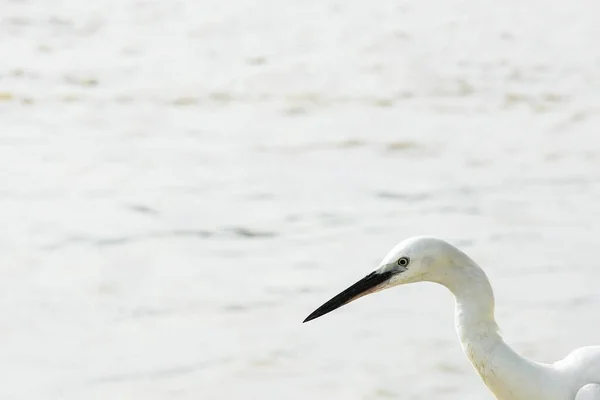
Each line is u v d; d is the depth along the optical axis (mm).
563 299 11852
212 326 11305
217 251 13305
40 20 24328
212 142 17547
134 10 25438
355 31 24078
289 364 10484
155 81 20672
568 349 10625
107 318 11469
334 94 20125
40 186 15391
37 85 20141
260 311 11656
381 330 11227
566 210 14789
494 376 7508
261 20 24891
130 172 16094
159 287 12242
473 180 15977
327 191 15438
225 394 9914
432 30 24219
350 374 10281
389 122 18688
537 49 23062
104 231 13859
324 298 11945
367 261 12953
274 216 14461
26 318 11406
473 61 22172
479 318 7469
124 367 10438
